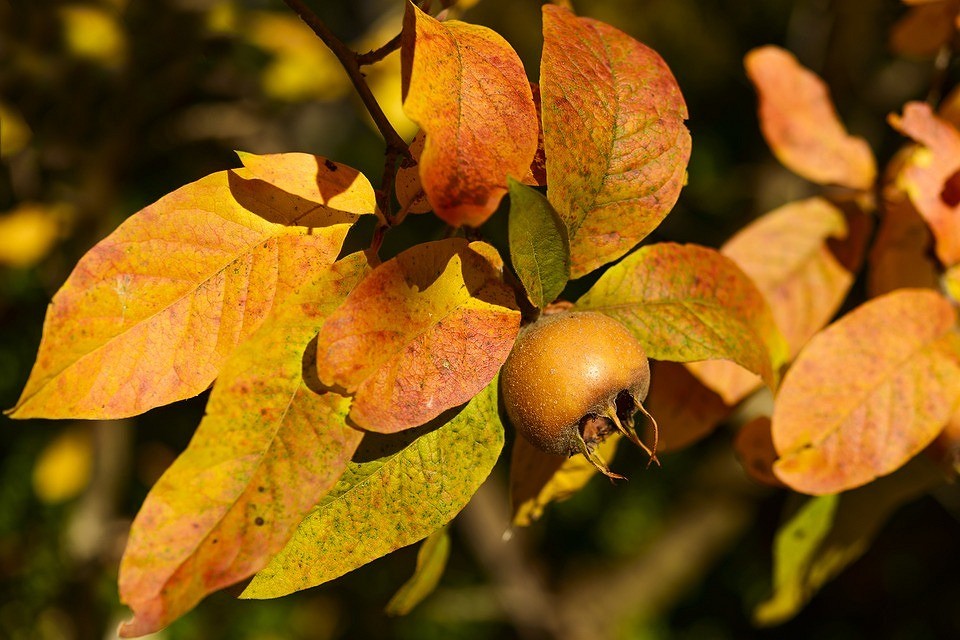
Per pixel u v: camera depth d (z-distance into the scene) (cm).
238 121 94
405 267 46
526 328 47
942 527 140
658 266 49
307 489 44
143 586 43
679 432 54
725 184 120
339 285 46
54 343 45
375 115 48
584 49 48
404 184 48
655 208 48
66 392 45
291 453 45
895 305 52
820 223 57
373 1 127
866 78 91
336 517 47
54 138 84
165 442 112
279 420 45
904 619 140
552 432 47
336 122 126
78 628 100
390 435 47
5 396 105
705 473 122
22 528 106
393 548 47
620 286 49
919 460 57
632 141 48
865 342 52
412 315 46
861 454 51
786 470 51
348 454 45
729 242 57
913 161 55
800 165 59
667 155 48
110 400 45
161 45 85
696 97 121
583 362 47
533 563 125
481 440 47
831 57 80
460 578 130
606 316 48
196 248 46
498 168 45
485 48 46
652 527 130
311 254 47
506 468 114
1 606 102
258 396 45
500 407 50
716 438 128
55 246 85
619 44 49
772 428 52
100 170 85
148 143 92
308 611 123
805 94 59
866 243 58
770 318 51
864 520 58
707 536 122
